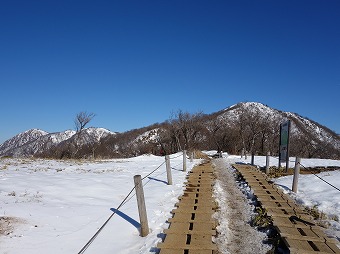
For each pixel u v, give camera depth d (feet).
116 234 23.06
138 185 23.45
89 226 23.79
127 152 203.51
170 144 183.52
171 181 43.06
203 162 82.79
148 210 29.22
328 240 21.90
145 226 23.39
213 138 190.39
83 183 38.55
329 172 52.85
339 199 32.14
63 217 24.67
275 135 184.96
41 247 19.17
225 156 121.19
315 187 39.34
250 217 29.32
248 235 24.53
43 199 29.01
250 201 35.81
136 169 61.46
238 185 46.96
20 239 19.54
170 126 181.27
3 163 58.90
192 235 22.80
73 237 21.43
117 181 43.01
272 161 79.77
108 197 33.37
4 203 25.82
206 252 19.98
